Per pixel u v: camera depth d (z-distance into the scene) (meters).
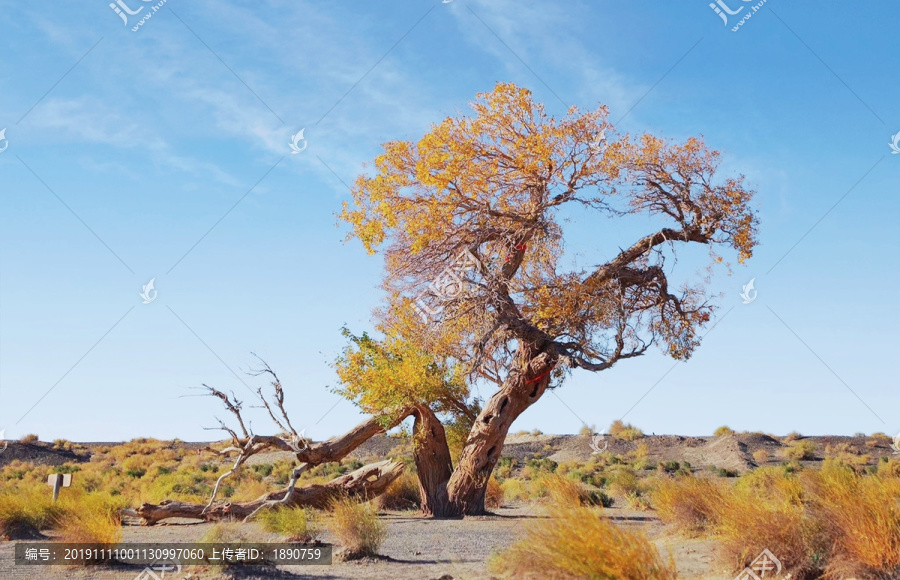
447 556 13.17
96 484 39.50
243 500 25.28
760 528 10.15
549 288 22.53
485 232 22.62
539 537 8.63
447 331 23.12
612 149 22.70
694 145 22.81
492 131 22.70
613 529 8.26
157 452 66.31
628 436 65.38
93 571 11.67
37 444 65.75
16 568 12.05
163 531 18.58
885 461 47.88
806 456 52.81
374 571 11.38
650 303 23.86
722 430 64.50
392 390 23.16
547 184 22.98
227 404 21.23
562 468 48.81
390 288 24.14
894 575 8.98
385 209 22.80
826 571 9.55
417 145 22.94
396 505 26.62
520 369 23.19
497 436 23.25
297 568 11.69
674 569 8.23
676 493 15.38
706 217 22.77
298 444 22.48
